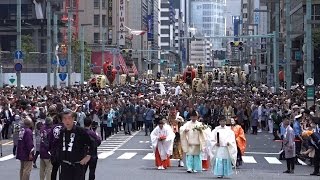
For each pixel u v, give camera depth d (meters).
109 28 151.00
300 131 30.73
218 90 83.12
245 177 24.83
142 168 27.73
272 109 47.31
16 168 27.52
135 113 51.00
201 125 26.00
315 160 26.17
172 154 28.16
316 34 80.69
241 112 48.53
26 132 19.39
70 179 13.46
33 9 114.81
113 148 38.69
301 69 90.81
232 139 24.38
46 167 19.41
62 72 68.88
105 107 44.69
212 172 25.59
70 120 13.48
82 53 85.00
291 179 24.52
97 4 150.25
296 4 99.75
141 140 44.38
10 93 51.94
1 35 113.44
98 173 25.30
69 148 13.44
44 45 110.94
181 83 94.81
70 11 79.69
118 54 127.81
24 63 84.25
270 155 35.28
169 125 28.22
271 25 118.94
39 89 59.75
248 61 178.50
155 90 86.31
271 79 100.25
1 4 115.31
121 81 105.00
